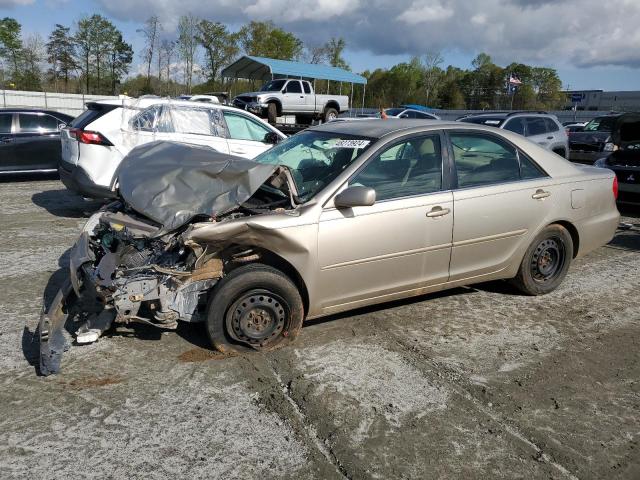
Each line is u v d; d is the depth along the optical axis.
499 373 3.92
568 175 5.28
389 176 4.33
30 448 2.96
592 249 5.61
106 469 2.82
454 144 4.69
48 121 11.64
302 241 3.89
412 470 2.89
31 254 6.47
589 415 3.44
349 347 4.24
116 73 50.62
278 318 4.02
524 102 62.81
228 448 3.02
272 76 28.14
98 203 9.69
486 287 5.66
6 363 3.85
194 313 3.93
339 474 2.84
